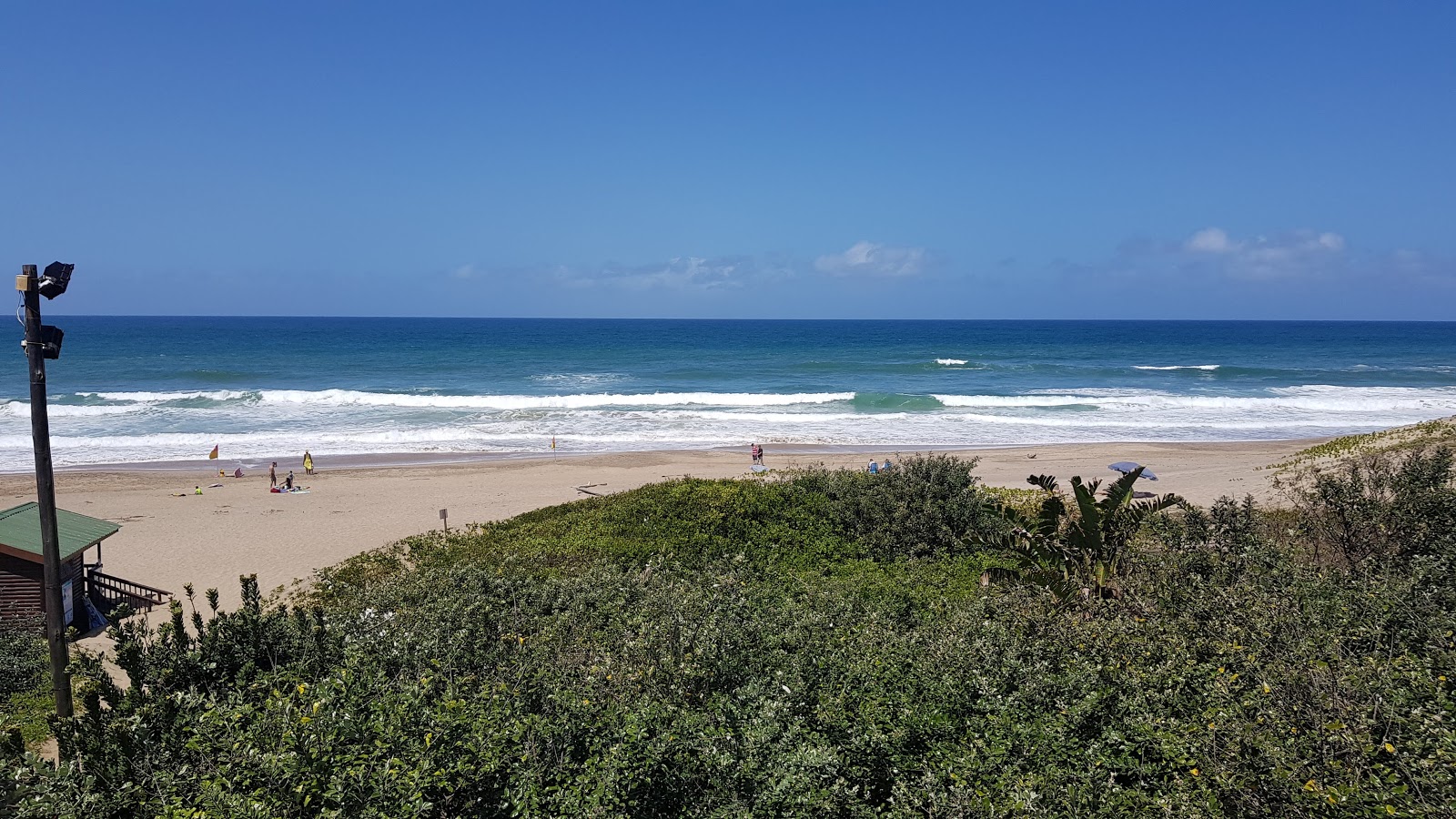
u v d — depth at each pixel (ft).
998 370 261.65
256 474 112.47
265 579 68.44
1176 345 417.90
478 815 21.47
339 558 74.08
